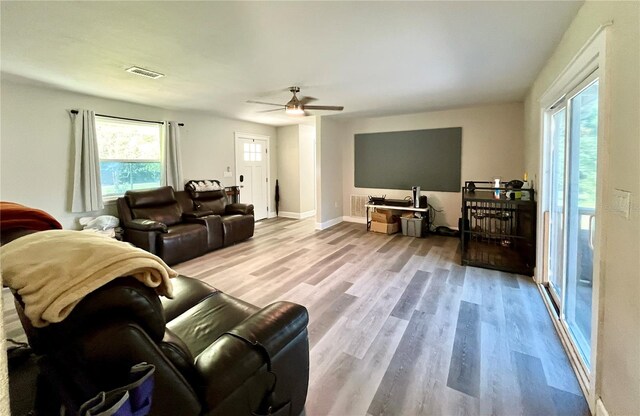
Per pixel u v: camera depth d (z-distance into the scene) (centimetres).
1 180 348
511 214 429
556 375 185
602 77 148
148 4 186
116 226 418
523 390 174
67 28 216
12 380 108
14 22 206
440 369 192
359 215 671
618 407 134
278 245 496
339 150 671
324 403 166
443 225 575
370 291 310
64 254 94
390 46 255
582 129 216
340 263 400
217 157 610
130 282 94
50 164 384
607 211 145
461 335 229
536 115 343
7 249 102
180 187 531
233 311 183
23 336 228
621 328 132
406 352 210
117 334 85
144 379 77
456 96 439
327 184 630
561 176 280
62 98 391
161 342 105
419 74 331
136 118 473
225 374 113
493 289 311
